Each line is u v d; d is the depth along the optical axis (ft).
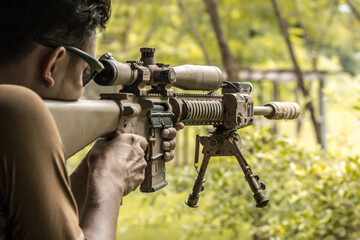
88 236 3.66
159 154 5.50
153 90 5.75
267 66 40.22
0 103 3.14
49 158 3.25
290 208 13.02
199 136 6.64
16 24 3.47
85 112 4.13
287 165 13.47
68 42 3.72
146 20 37.50
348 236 12.71
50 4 3.52
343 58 63.36
